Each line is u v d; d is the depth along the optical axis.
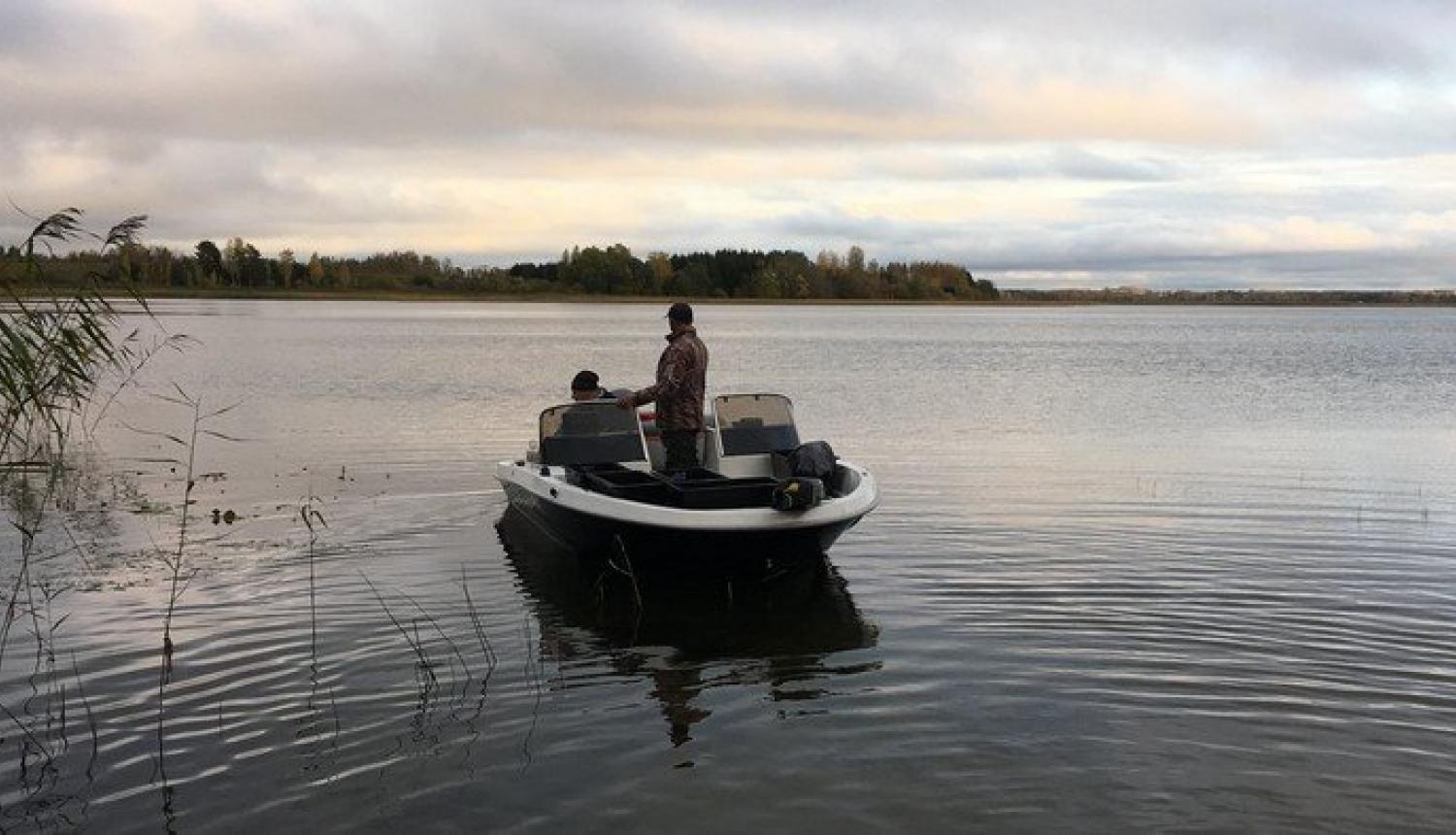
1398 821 4.86
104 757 5.58
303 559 9.34
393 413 20.23
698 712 6.14
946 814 4.96
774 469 10.39
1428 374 33.03
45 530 10.28
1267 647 7.07
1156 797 5.08
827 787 5.21
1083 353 44.69
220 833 4.86
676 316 10.20
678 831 4.84
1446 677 6.54
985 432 18.30
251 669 6.77
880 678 6.61
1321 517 11.16
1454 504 11.90
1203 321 126.25
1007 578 8.76
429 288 147.88
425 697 6.36
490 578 8.87
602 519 8.51
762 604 8.16
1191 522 10.86
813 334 63.84
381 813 5.02
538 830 4.85
